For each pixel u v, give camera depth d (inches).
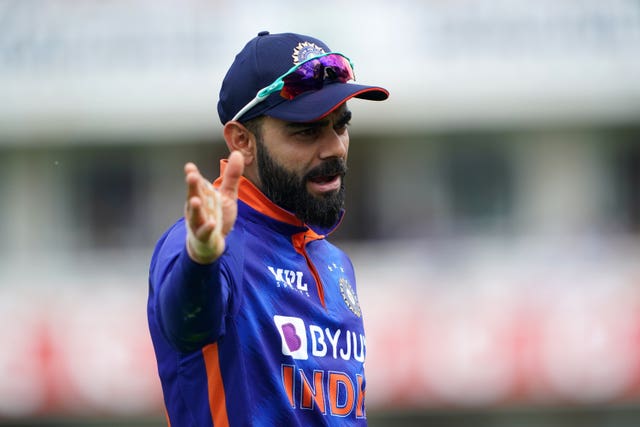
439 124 2074.3
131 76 2074.3
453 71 2046.0
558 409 2009.1
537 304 1920.5
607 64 2046.0
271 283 453.4
